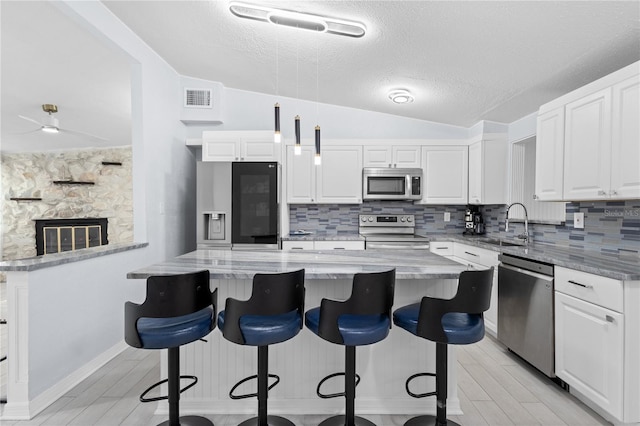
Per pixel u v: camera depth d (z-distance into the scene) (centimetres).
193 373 202
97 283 256
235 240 365
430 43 245
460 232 450
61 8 225
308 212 448
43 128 404
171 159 383
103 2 255
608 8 175
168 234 371
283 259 214
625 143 194
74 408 203
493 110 348
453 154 413
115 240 564
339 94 393
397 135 438
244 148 400
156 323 160
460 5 197
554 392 221
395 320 177
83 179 564
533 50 227
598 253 248
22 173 559
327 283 201
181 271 174
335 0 210
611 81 202
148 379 238
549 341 222
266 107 433
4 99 395
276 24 244
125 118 462
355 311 153
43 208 559
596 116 213
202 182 366
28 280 197
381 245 393
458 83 304
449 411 199
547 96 295
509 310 268
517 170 379
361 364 202
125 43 287
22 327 197
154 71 339
